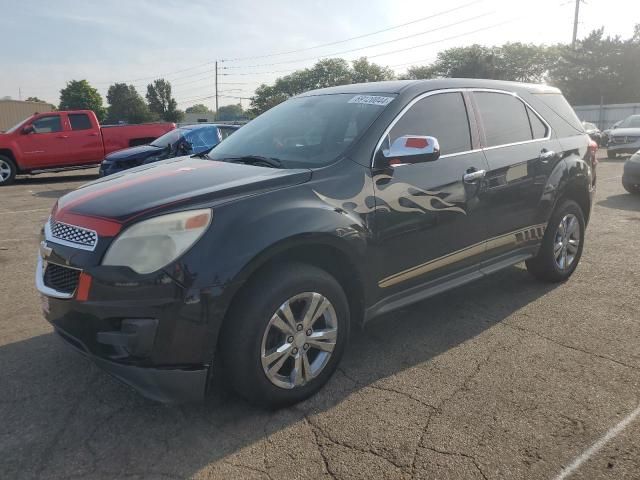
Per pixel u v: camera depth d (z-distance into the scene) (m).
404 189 3.42
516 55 75.19
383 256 3.34
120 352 2.62
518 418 2.86
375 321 4.21
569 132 4.99
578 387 3.16
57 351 3.72
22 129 14.40
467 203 3.83
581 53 52.44
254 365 2.77
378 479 2.41
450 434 2.73
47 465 2.52
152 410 2.98
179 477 2.44
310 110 4.01
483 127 4.11
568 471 2.45
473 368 3.42
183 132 11.64
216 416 2.92
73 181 15.44
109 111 97.25
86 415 2.94
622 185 10.99
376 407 2.98
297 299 2.90
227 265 2.62
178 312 2.56
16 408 3.01
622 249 6.16
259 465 2.52
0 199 11.30
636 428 2.76
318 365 3.07
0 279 5.38
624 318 4.17
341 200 3.12
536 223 4.52
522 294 4.74
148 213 2.63
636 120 19.53
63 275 2.78
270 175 3.08
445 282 3.87
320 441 2.69
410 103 3.67
